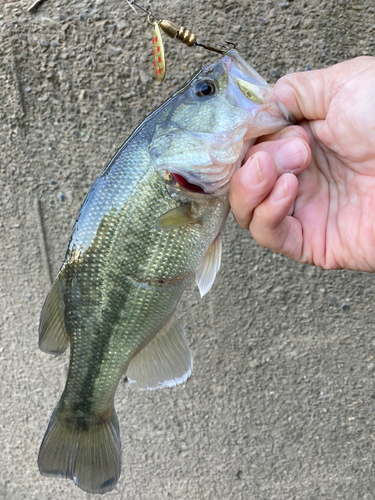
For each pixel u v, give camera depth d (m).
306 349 0.31
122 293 0.18
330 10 0.24
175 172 0.17
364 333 0.30
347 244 0.20
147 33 0.26
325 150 0.20
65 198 0.29
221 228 0.19
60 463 0.20
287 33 0.25
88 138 0.28
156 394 0.33
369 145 0.18
